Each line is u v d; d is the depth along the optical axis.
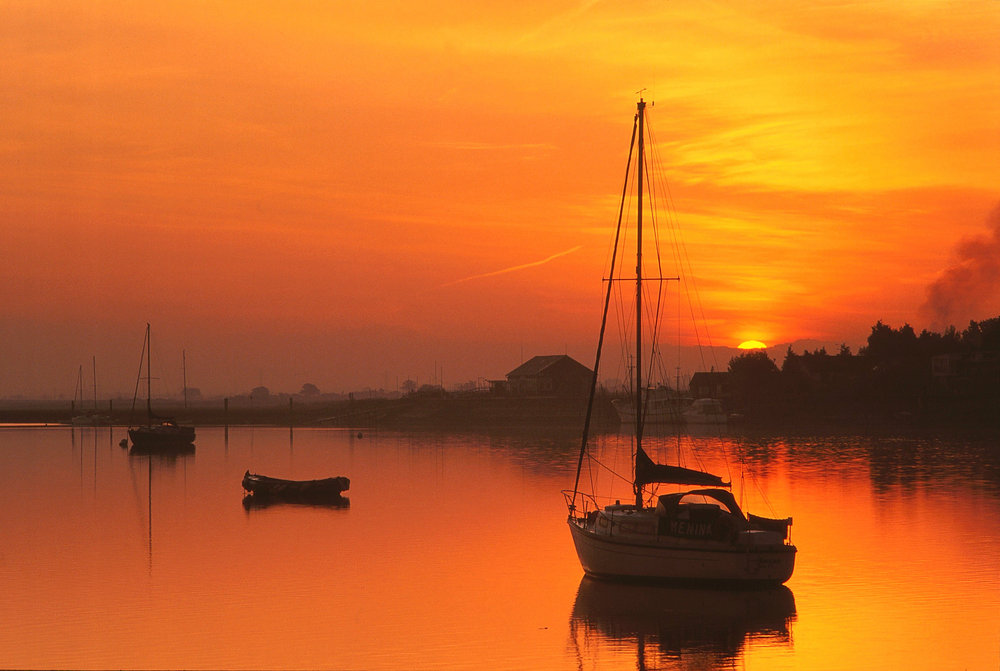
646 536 36.75
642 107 43.50
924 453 100.06
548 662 28.72
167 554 44.34
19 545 47.06
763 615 33.19
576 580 38.41
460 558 43.03
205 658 29.03
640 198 42.78
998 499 61.59
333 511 58.56
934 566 40.53
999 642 30.30
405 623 32.50
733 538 35.97
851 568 40.19
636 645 30.19
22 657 29.08
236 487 73.44
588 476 78.62
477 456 99.50
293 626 32.19
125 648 29.92
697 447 110.56
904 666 28.39
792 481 73.31
